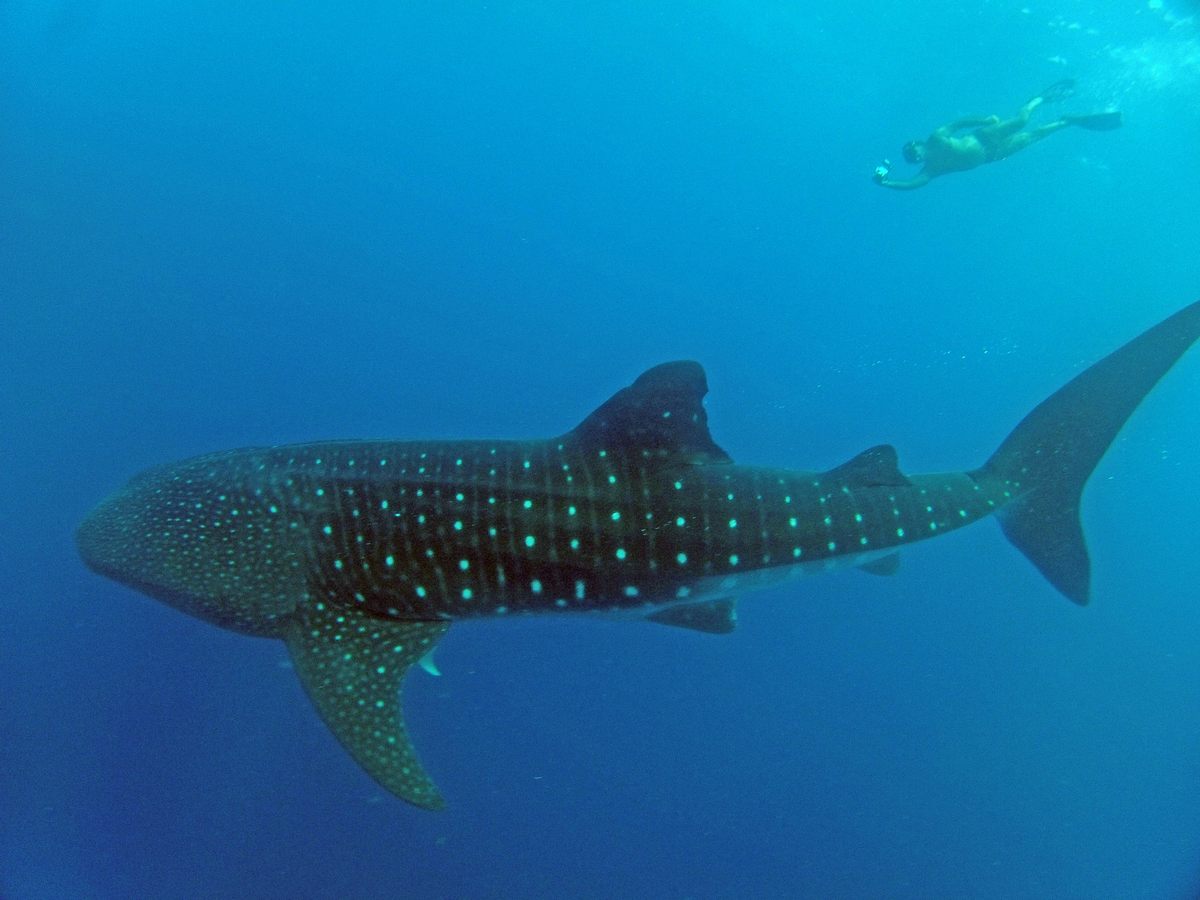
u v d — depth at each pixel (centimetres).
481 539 486
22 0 1798
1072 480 611
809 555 519
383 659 509
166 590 525
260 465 534
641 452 493
